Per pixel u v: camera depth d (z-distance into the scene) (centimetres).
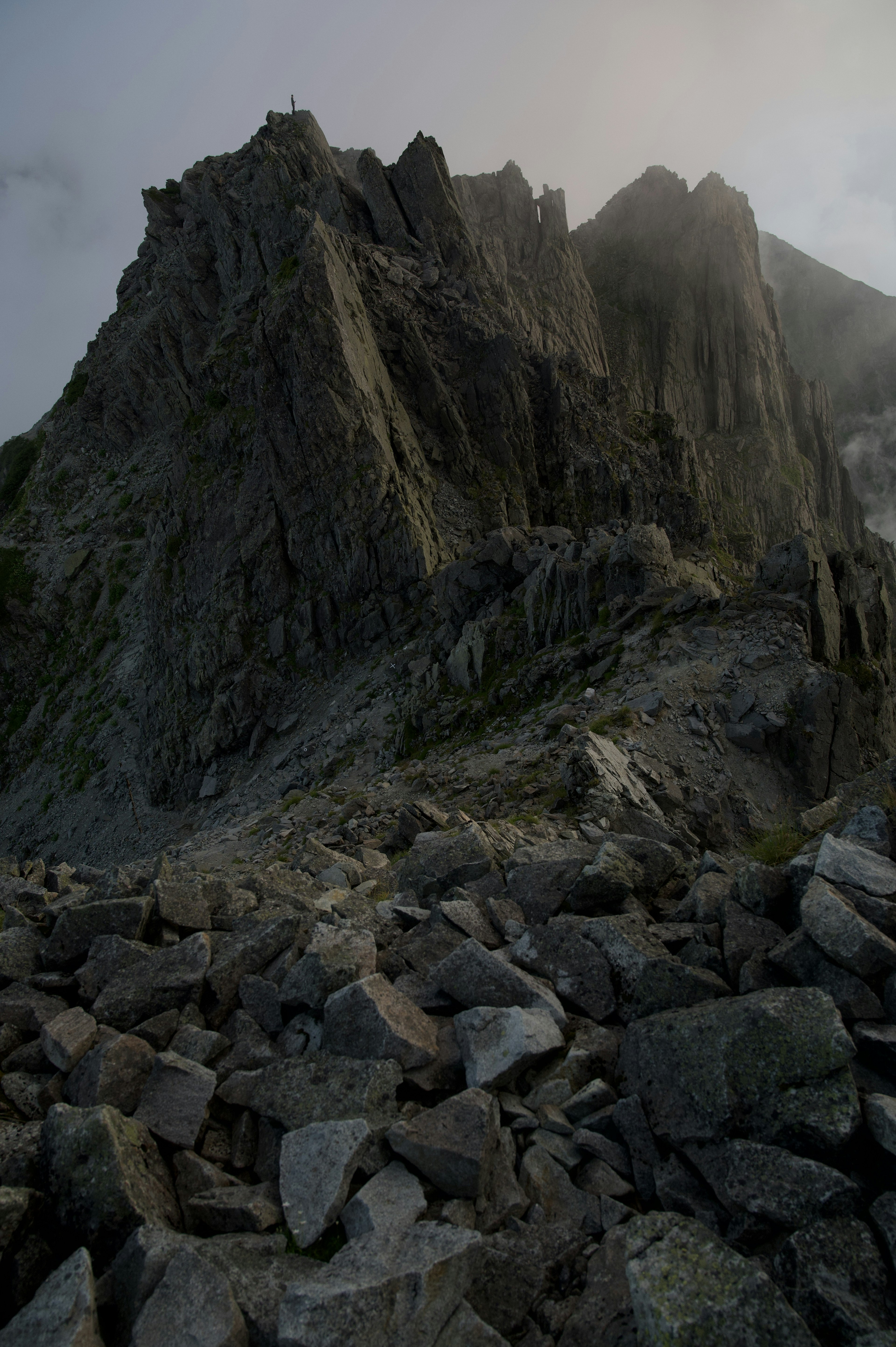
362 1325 397
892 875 668
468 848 1014
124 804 6744
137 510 9775
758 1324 380
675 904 823
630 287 18962
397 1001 661
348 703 5431
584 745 2223
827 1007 538
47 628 9312
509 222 16312
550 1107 586
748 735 2642
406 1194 499
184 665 6838
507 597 4591
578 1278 476
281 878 1088
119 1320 439
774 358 19562
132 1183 506
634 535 3844
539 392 8350
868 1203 465
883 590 3491
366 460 6209
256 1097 605
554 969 707
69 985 795
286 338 6244
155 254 11350
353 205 8550
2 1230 475
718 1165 505
